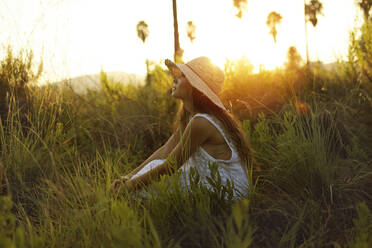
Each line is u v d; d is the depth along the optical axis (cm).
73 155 285
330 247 165
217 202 191
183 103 245
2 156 240
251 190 207
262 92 413
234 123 228
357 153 271
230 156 217
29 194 217
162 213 178
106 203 178
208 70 231
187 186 195
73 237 167
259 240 171
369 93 375
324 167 228
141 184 206
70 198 207
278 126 341
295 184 228
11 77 315
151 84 497
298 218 184
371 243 146
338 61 436
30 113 298
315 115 296
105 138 350
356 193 215
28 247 146
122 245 135
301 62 463
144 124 375
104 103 425
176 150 209
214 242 162
